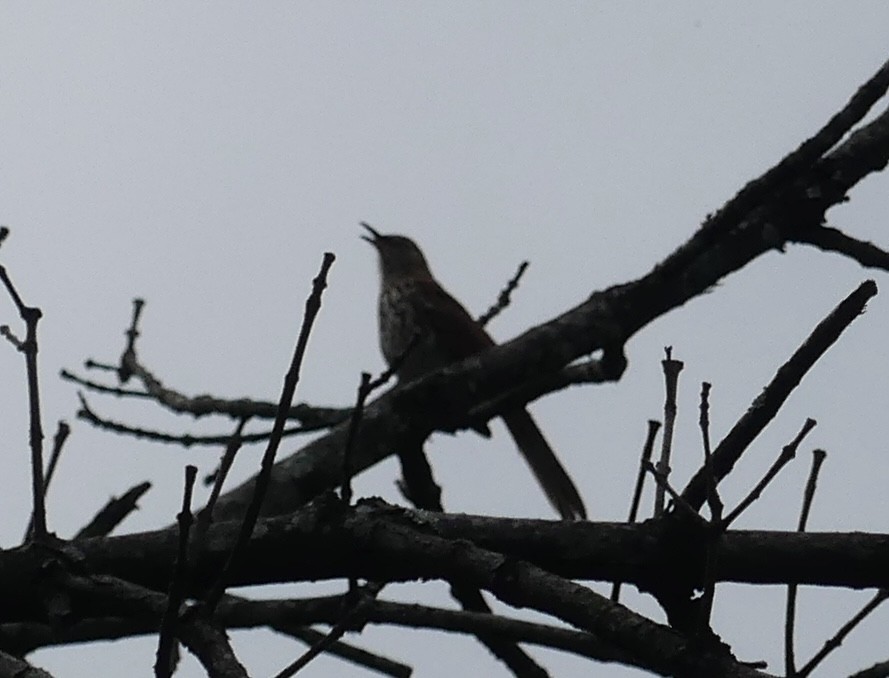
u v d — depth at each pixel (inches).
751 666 241.9
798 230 390.6
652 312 397.1
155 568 279.4
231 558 246.4
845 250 386.9
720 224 370.6
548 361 395.2
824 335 259.8
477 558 259.3
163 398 453.7
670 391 267.7
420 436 385.1
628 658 322.3
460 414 390.3
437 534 273.4
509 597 252.7
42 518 274.2
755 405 263.0
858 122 353.1
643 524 271.0
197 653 242.1
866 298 259.0
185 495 235.9
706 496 263.6
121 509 328.8
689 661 231.9
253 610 344.8
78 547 280.2
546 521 274.8
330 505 276.2
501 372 390.6
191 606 248.1
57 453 307.9
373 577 272.4
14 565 269.7
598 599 244.8
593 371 398.3
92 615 267.0
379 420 383.6
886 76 344.8
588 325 396.5
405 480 385.4
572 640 326.0
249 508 245.6
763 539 266.8
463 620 329.1
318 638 352.2
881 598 266.8
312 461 374.9
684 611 266.4
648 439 268.8
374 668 354.0
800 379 260.4
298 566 275.3
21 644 330.3
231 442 277.6
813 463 283.4
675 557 265.9
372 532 272.2
